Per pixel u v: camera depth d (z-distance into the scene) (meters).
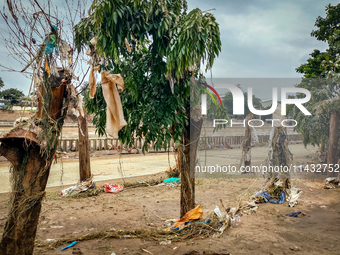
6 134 2.67
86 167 7.07
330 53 9.15
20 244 2.70
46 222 4.80
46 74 2.79
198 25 3.14
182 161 4.26
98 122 4.44
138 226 4.66
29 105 2.74
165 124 3.59
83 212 5.44
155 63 3.70
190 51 3.13
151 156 15.61
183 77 3.77
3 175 8.91
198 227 4.25
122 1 3.13
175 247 3.72
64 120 3.08
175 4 3.82
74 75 2.96
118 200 6.43
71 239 3.94
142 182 8.23
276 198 5.98
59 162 11.84
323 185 7.32
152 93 3.77
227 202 5.96
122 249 3.66
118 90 3.35
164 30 3.49
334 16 10.30
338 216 5.05
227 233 4.25
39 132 2.74
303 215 5.13
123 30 3.26
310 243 3.84
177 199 6.54
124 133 3.88
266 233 4.24
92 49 3.29
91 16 3.32
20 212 2.70
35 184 2.79
